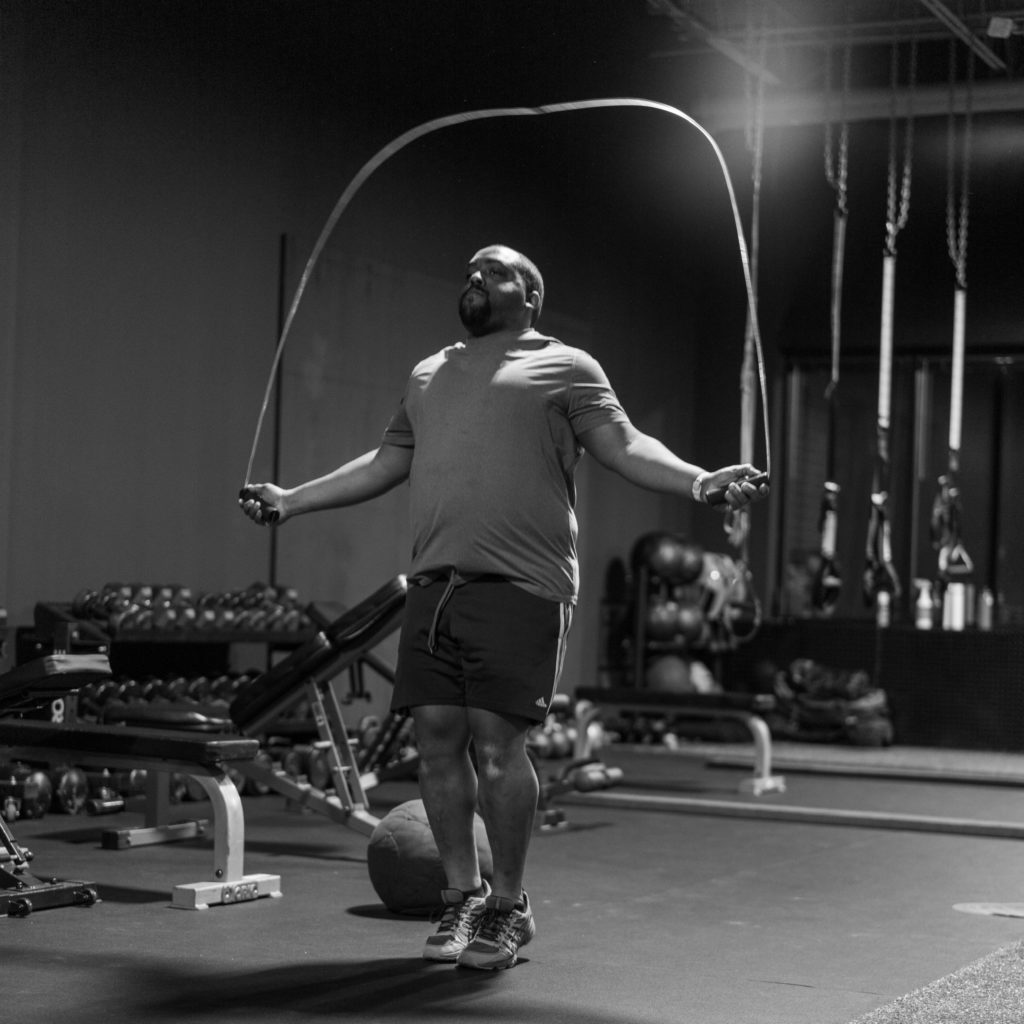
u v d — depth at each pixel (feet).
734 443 36.01
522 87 29.81
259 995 9.34
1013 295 33.06
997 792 24.13
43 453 20.66
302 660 15.70
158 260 22.52
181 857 15.17
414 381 10.43
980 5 23.43
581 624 32.50
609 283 33.09
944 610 33.12
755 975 10.35
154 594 20.88
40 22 20.47
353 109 26.23
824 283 34.83
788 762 27.84
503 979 9.95
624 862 15.74
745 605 33.37
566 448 10.01
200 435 23.29
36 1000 9.11
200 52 23.17
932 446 34.22
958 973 10.32
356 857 15.64
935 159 33.58
